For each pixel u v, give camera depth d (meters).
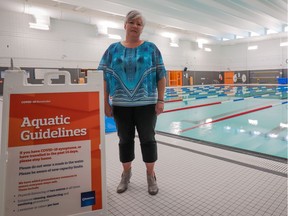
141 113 1.68
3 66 10.62
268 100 8.70
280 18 12.13
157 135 3.50
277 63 17.95
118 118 1.72
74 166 1.24
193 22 12.30
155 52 1.72
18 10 10.38
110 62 1.73
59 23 12.25
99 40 13.93
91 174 1.27
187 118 5.50
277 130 4.04
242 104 7.79
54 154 1.21
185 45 18.75
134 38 1.70
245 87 16.45
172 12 10.62
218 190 1.68
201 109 6.94
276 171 2.01
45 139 1.19
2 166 1.12
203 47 19.19
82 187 1.25
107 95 1.76
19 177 1.15
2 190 1.11
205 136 3.73
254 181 1.82
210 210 1.43
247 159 2.33
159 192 1.69
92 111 1.29
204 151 2.62
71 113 1.24
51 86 1.21
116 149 2.74
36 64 11.59
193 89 15.36
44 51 11.84
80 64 13.21
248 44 19.55
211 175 1.95
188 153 2.55
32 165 1.17
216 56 21.33
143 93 1.65
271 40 18.08
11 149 1.14
